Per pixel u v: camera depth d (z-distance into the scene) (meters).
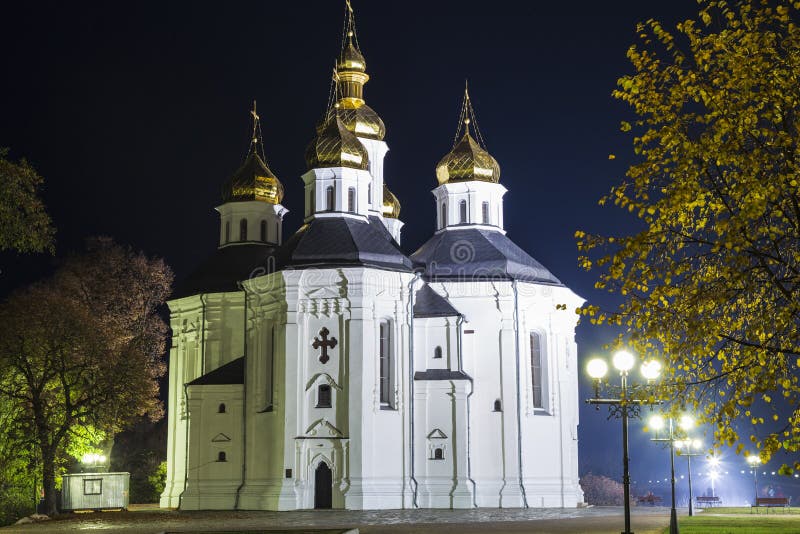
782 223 18.61
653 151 19.05
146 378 57.88
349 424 52.06
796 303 17.72
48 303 53.78
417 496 53.72
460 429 54.75
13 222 30.08
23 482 57.53
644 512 49.94
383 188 70.69
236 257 65.75
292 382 53.00
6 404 54.44
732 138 18.12
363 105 65.62
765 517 42.16
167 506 62.66
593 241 19.39
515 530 35.72
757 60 18.36
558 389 58.47
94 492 54.09
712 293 18.31
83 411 55.50
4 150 30.83
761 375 17.58
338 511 50.34
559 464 57.66
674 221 18.92
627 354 22.94
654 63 19.45
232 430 57.50
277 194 68.31
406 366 54.59
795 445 17.33
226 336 62.31
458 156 63.16
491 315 57.88
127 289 74.06
